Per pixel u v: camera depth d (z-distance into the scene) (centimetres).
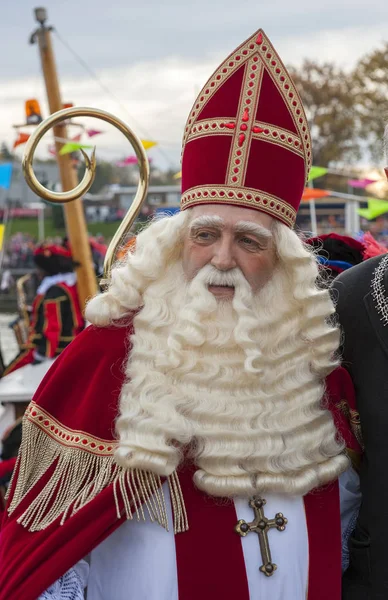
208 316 180
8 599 173
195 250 182
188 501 179
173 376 180
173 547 178
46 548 174
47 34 407
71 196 192
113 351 185
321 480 186
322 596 182
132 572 180
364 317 192
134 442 173
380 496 185
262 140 184
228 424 178
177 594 176
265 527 180
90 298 210
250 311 179
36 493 183
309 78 1722
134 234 213
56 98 410
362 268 198
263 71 187
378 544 185
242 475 177
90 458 181
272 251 186
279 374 185
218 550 178
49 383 188
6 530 182
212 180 184
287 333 186
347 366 194
